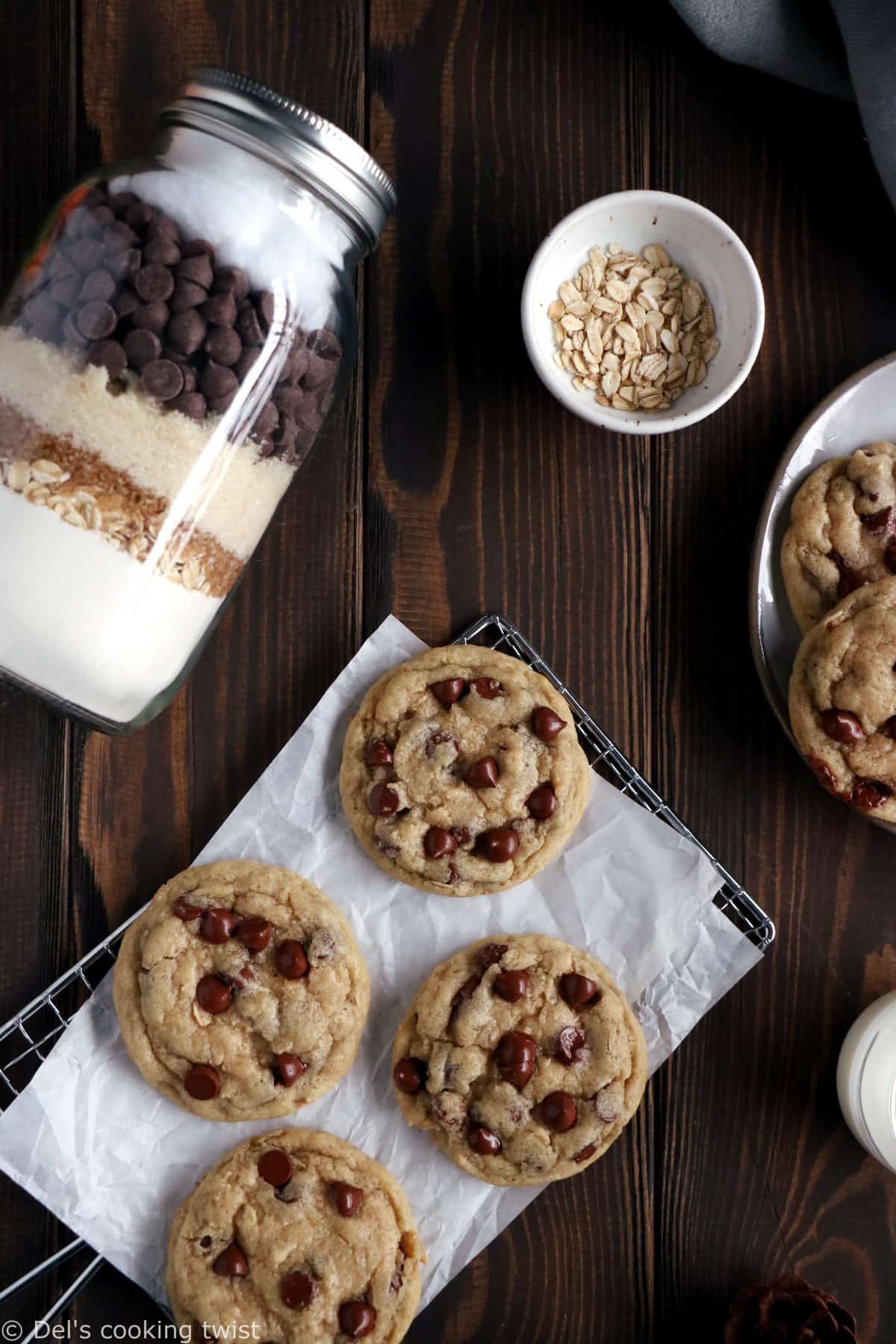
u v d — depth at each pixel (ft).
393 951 2.28
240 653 2.30
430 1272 2.25
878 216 2.33
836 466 2.27
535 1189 2.27
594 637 2.33
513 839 2.22
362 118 2.30
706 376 2.27
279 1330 2.16
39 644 2.07
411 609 2.32
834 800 2.33
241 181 2.04
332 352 2.12
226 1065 2.19
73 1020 2.23
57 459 2.03
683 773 2.33
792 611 2.28
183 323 2.02
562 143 2.31
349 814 2.25
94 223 2.04
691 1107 2.32
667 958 2.27
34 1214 2.26
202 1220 2.18
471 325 2.31
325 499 2.31
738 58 2.27
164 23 2.28
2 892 2.28
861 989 2.33
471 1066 2.21
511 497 2.32
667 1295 2.30
